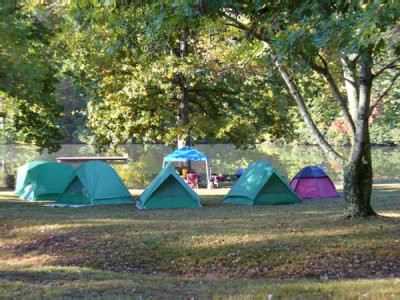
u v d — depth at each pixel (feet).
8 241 37.63
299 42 24.47
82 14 31.89
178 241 34.30
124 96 85.92
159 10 26.63
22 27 57.72
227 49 53.57
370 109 37.55
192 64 73.56
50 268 29.45
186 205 52.26
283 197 55.47
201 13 27.81
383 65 40.14
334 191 63.62
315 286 22.90
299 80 81.82
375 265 29.25
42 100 73.36
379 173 109.09
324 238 33.76
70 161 135.23
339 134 161.79
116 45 35.47
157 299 20.42
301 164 126.62
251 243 33.30
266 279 27.43
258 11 28.91
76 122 200.34
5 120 93.04
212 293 22.11
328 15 23.70
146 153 175.42
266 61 33.12
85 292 22.11
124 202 56.80
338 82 55.47
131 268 30.76
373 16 20.29
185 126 87.66
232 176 98.27
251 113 93.25
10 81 54.70
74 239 36.29
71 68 89.20
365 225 36.52
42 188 61.77
